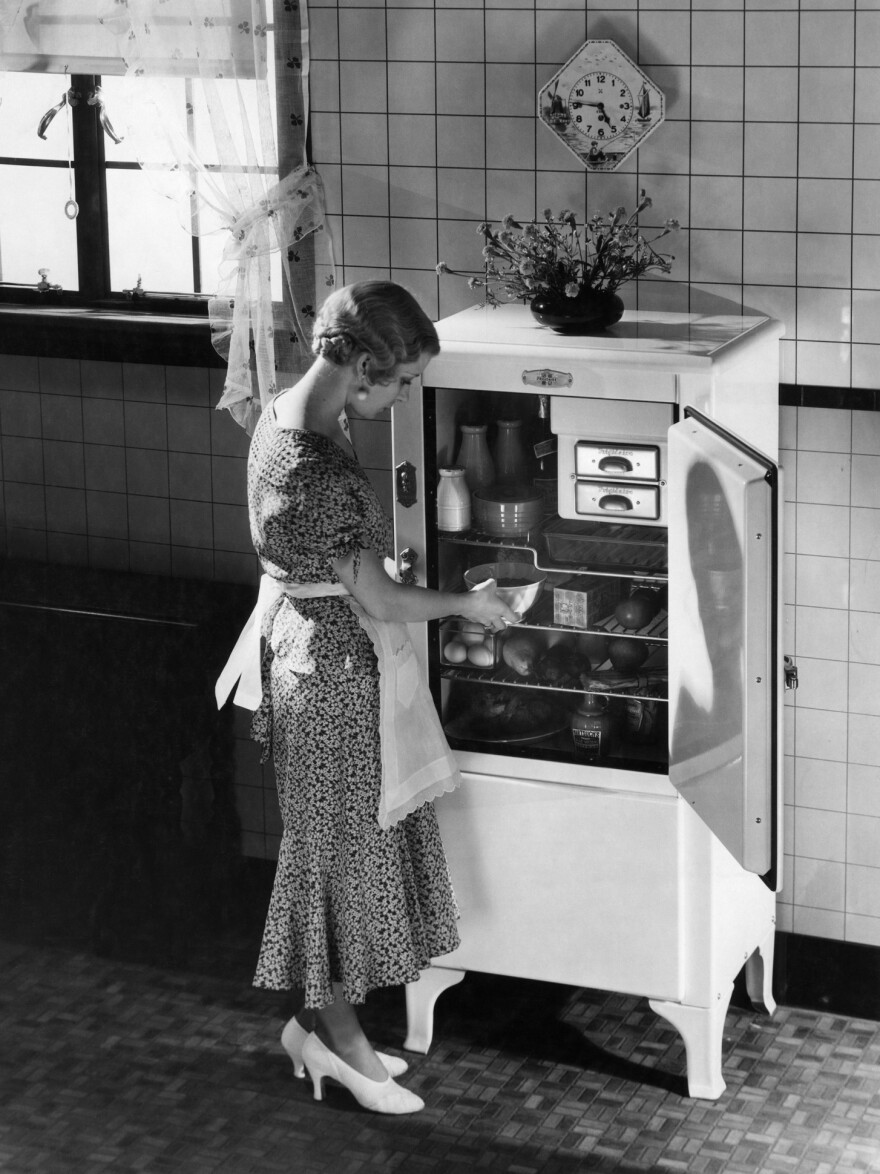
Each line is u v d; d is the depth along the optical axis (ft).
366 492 9.18
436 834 10.05
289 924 9.87
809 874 11.12
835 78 9.89
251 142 11.38
